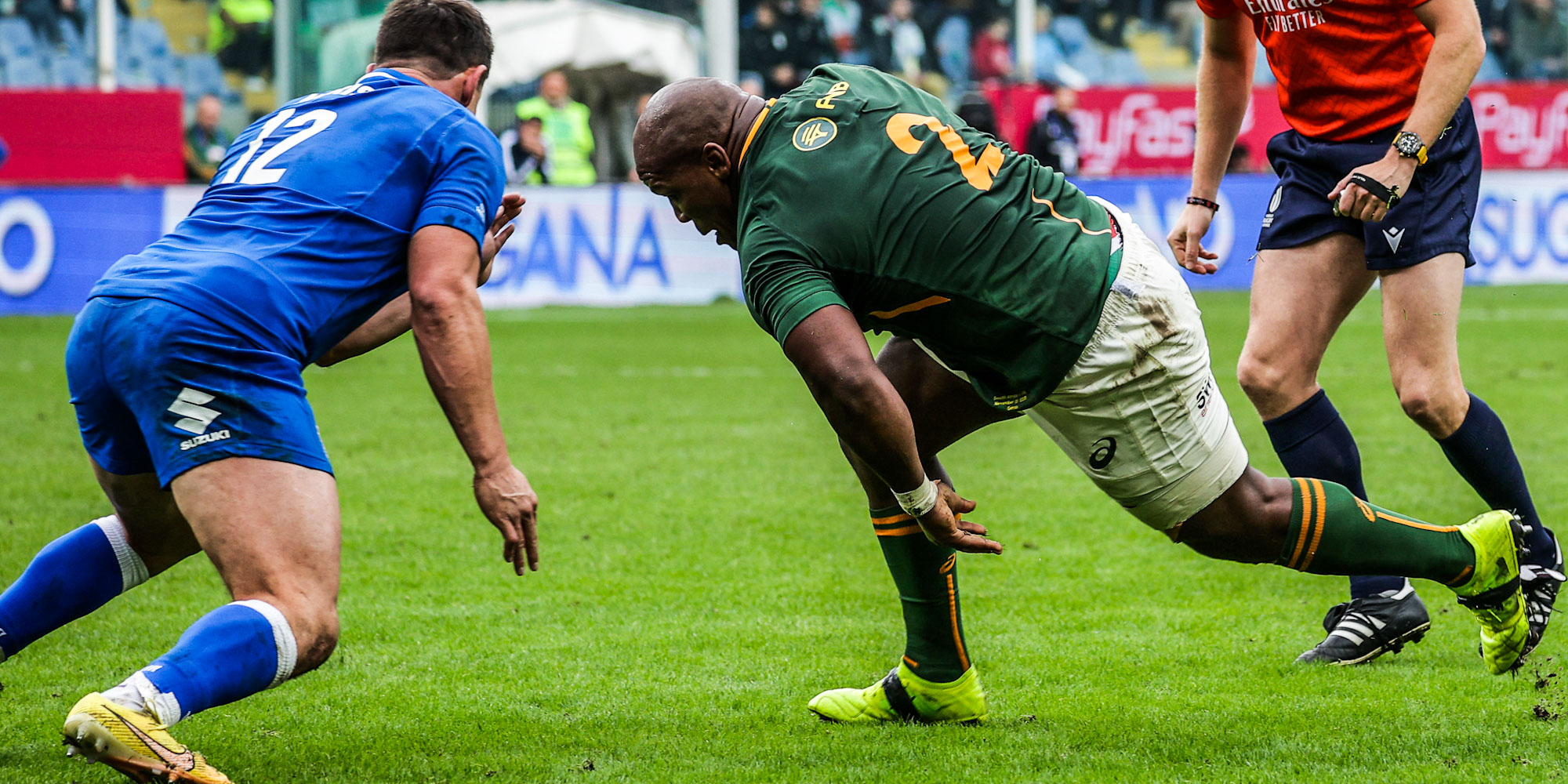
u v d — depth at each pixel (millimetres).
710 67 42594
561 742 7438
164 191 33531
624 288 35969
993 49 47875
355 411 20625
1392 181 8102
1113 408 6855
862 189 6660
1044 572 11320
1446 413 8688
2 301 33000
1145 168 39688
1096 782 6625
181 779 5664
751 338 30125
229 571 6145
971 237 6652
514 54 41219
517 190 38312
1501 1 48625
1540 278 37594
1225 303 34375
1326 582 11016
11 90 35812
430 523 13273
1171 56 52000
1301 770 6730
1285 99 9227
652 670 8836
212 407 6207
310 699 8250
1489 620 7652
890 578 11266
